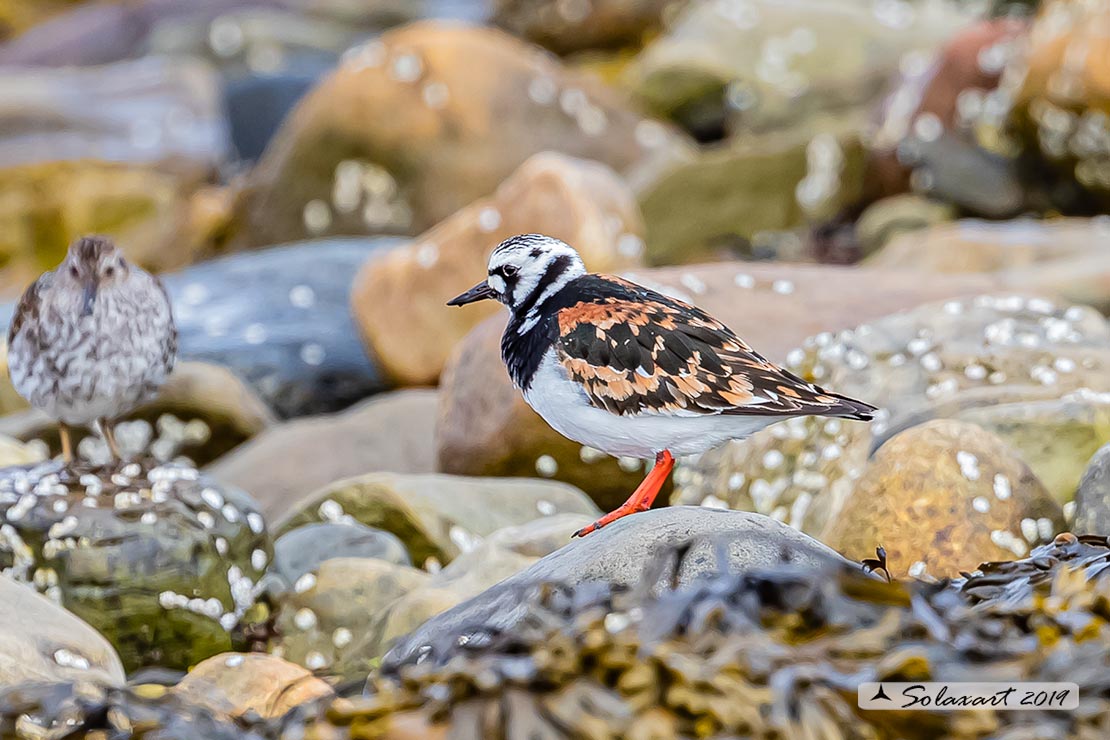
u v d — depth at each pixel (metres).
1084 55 19.22
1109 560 7.57
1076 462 10.80
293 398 17.19
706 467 12.17
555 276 8.98
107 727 6.67
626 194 16.95
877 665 6.11
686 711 5.93
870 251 21.25
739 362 8.43
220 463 14.45
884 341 12.47
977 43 21.69
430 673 6.26
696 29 26.44
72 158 26.34
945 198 21.30
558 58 31.03
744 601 6.44
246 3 39.47
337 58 36.28
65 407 11.24
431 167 22.30
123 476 11.10
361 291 16.92
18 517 10.66
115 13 39.66
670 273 14.04
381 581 10.70
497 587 7.94
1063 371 11.90
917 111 21.77
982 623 6.53
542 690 6.02
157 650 10.70
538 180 16.20
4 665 7.98
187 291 19.50
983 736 5.97
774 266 14.45
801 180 22.31
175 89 30.36
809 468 11.51
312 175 22.77
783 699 5.91
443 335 16.50
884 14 26.02
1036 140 20.30
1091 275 15.43
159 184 26.36
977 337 12.42
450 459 13.27
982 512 9.43
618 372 8.45
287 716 6.64
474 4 40.84
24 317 11.06
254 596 11.08
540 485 12.27
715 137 26.12
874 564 7.75
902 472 9.58
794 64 25.55
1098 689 6.16
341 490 11.94
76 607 10.51
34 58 38.78
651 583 7.21
